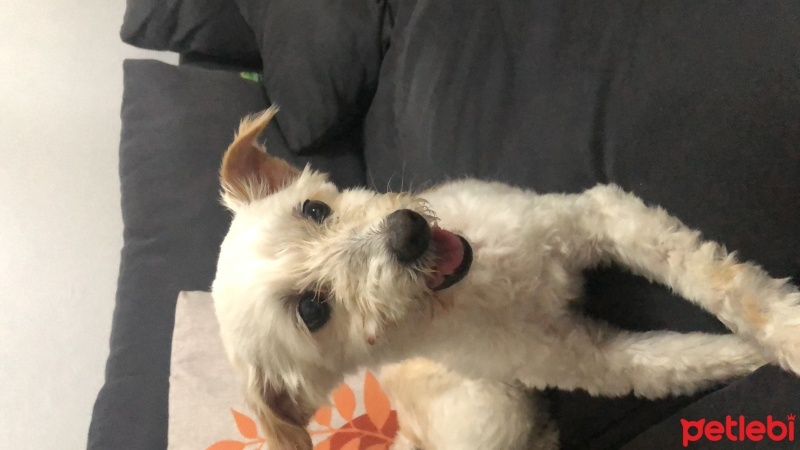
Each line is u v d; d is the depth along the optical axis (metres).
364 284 0.27
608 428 0.32
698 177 0.25
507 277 0.30
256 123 0.32
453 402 0.37
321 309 0.29
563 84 0.30
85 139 0.73
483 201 0.32
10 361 0.62
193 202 0.52
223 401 0.44
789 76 0.22
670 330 0.29
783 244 0.23
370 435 0.43
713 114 0.24
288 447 0.29
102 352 0.63
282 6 0.51
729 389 0.24
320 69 0.49
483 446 0.36
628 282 0.30
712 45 0.24
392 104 0.46
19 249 0.67
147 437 0.44
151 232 0.52
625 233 0.27
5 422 0.60
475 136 0.36
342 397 0.44
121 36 0.61
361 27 0.48
